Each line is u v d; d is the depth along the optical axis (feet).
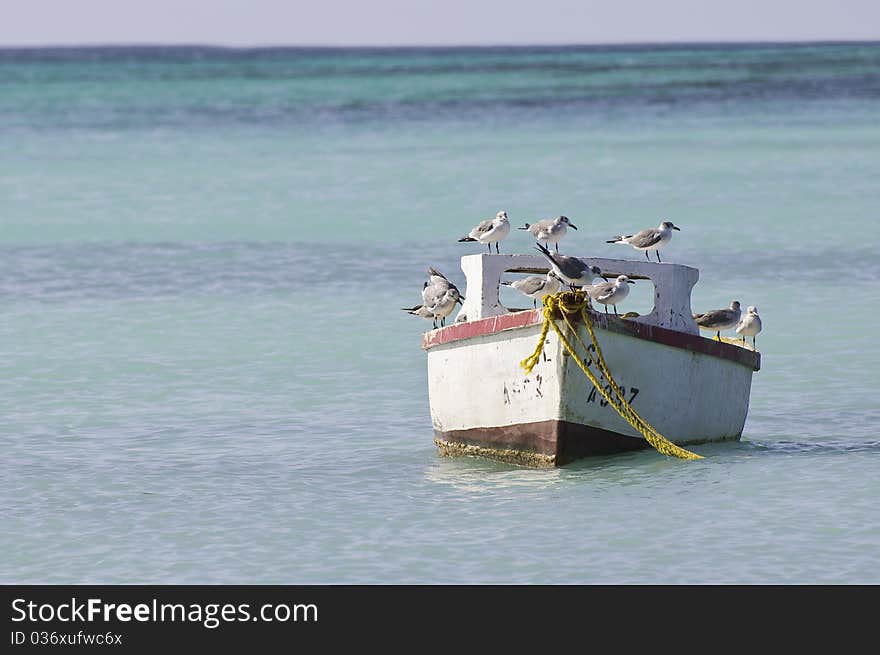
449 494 133.69
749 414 166.50
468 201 386.73
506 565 115.03
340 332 221.05
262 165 486.38
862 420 161.99
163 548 121.08
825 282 256.93
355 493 135.33
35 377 192.03
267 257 298.56
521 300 242.17
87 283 270.67
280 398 178.91
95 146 567.18
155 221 359.25
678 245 306.55
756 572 112.16
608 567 114.01
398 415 169.27
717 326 161.48
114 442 157.28
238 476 142.41
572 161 474.08
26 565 117.60
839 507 126.62
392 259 294.25
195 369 196.54
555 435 137.18
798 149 494.59
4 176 465.47
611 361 136.36
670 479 135.85
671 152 495.41
